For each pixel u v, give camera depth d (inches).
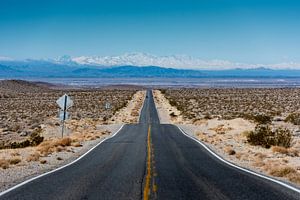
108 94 6008.9
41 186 527.8
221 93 6033.5
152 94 6195.9
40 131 1760.6
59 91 7347.4
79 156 908.6
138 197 458.3
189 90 7327.8
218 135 1499.8
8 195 467.8
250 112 2901.1
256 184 544.7
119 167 714.8
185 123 2353.6
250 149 1067.9
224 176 614.2
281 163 784.9
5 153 956.6
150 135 1497.3
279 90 6422.2
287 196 465.4
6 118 2623.0
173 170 676.7
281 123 1855.3
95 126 2025.1
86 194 474.6
